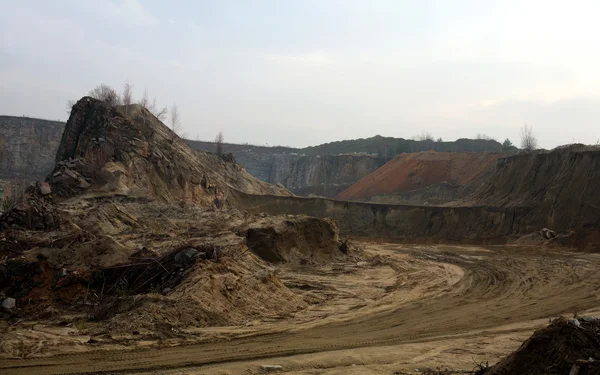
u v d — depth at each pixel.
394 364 14.84
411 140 192.50
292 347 16.86
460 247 57.03
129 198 51.47
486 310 24.91
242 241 32.00
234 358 15.09
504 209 65.88
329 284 31.34
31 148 131.12
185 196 62.50
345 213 75.81
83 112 66.06
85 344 16.09
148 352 15.59
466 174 116.88
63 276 23.22
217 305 20.81
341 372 13.78
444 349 16.88
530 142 112.56
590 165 60.41
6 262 23.34
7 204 53.00
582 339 10.61
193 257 24.11
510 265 41.16
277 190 94.12
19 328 18.48
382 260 42.72
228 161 91.56
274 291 24.53
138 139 62.56
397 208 74.81
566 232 56.69
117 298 21.00
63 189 52.66
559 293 29.53
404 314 23.83
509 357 11.52
